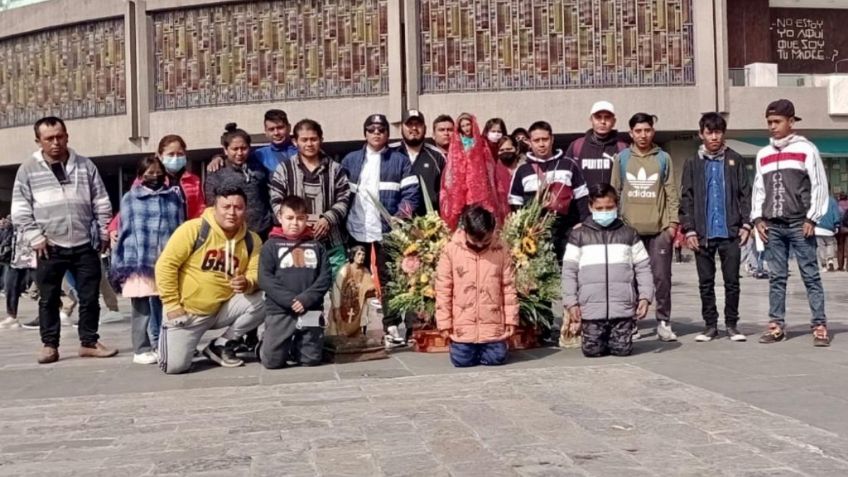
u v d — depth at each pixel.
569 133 21.86
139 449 4.30
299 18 22.66
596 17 21.84
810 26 24.95
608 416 4.66
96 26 24.38
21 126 25.62
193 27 23.41
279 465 3.90
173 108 23.62
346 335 7.18
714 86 21.91
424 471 3.73
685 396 5.13
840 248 19.05
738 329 8.39
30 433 4.77
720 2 21.97
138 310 7.38
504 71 21.88
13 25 25.44
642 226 7.70
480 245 6.63
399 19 21.81
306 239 6.92
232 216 6.73
